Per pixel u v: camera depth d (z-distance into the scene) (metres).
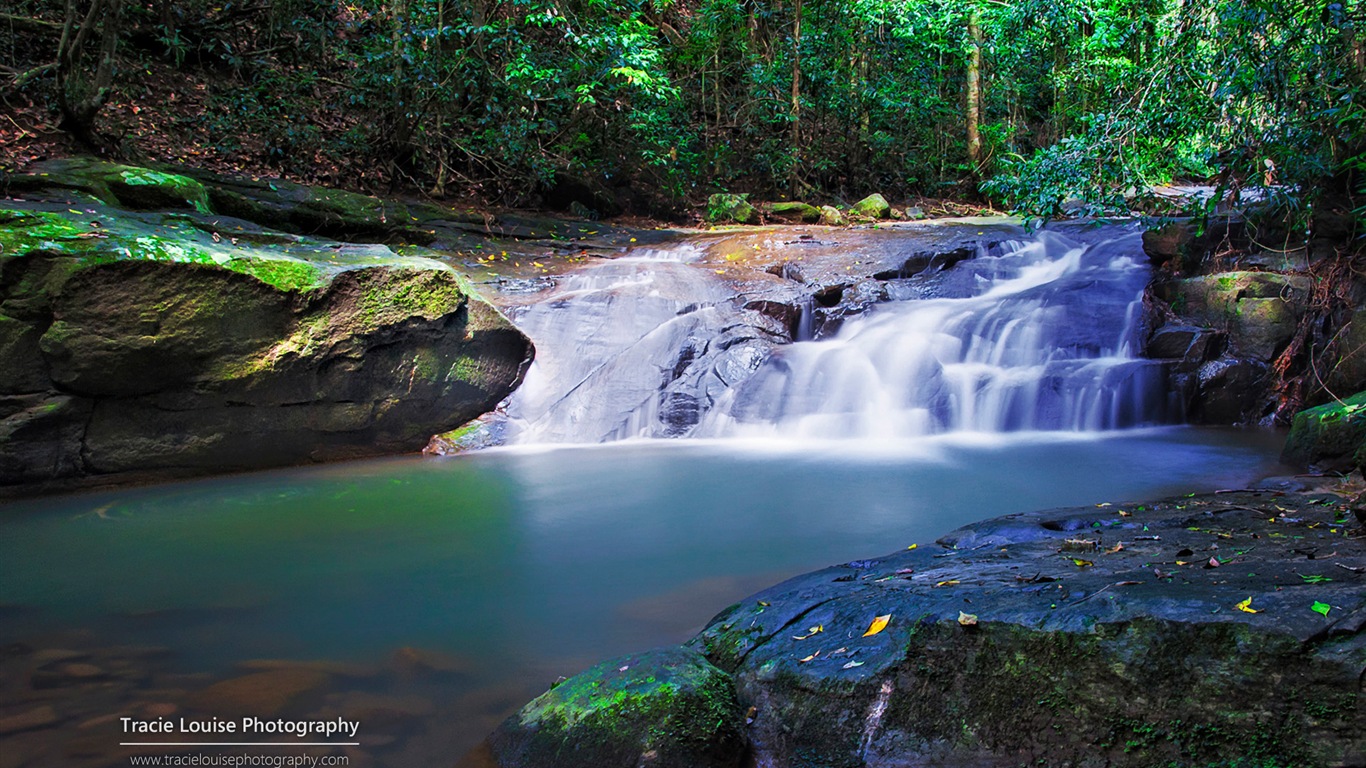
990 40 20.59
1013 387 8.59
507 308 9.16
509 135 13.56
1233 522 4.09
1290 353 8.73
